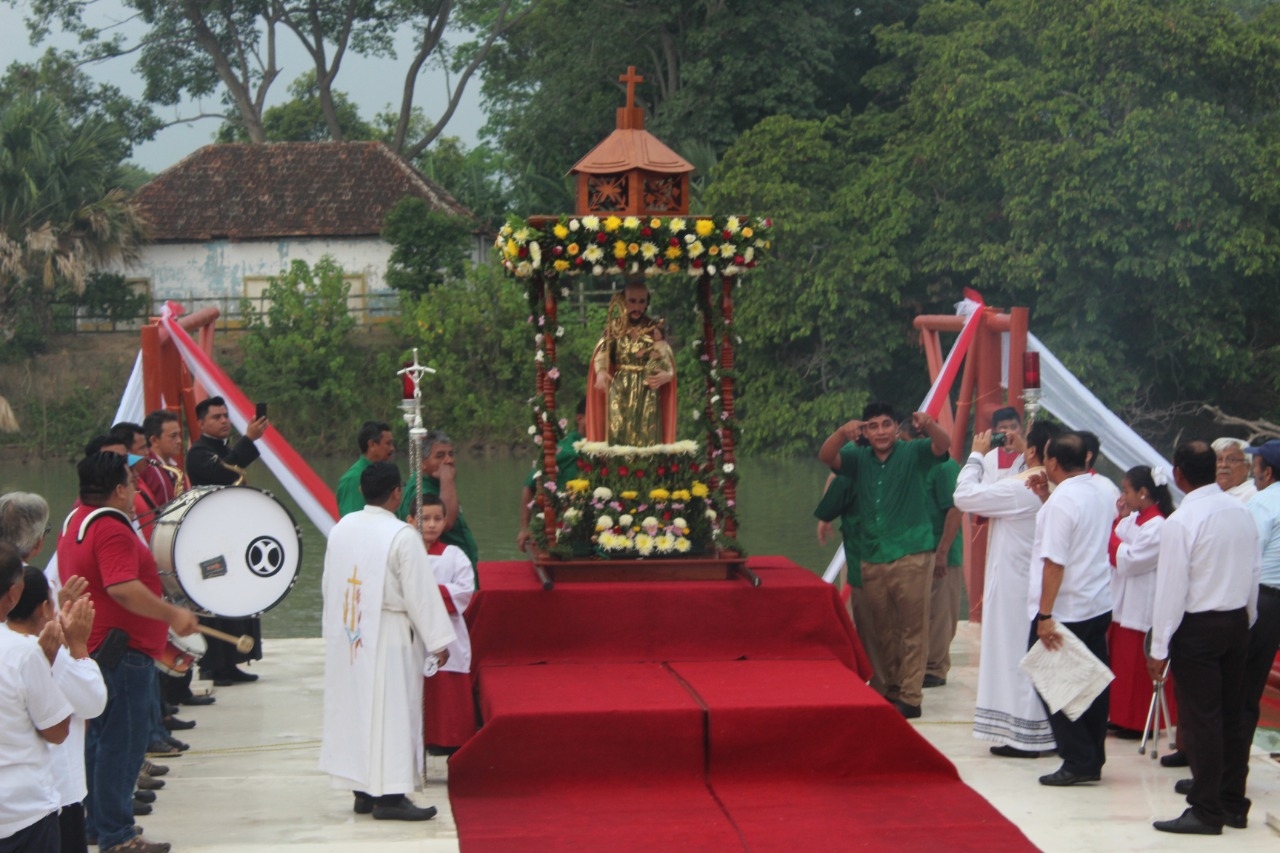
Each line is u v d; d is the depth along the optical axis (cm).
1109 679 696
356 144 3853
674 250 802
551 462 827
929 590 863
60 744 511
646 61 3741
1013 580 777
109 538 616
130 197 3666
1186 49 2623
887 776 709
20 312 3441
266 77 4153
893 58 3625
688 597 792
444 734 734
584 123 3712
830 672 764
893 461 865
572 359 3412
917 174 2986
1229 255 2573
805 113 3400
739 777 700
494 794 686
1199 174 2580
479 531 2181
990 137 2791
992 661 784
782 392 3116
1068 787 718
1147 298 2767
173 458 911
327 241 3641
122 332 3556
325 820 670
